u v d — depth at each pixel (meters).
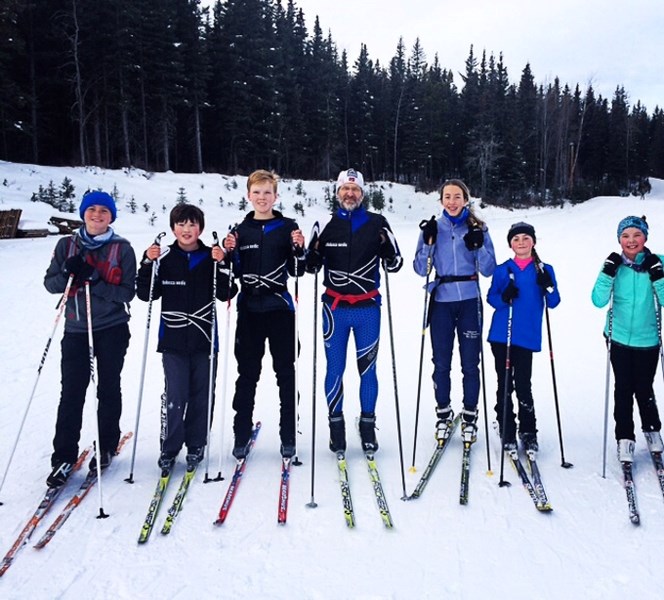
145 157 29.89
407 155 43.69
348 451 3.72
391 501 3.05
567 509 2.92
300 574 2.43
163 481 3.20
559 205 38.44
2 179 20.73
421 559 2.53
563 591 2.29
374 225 3.48
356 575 2.42
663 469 3.20
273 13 40.69
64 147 30.88
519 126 46.25
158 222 19.52
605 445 3.32
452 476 3.34
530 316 3.52
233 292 3.39
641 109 68.19
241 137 33.88
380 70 52.88
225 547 2.64
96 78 28.16
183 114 34.25
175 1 31.06
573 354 5.88
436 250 3.74
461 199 3.67
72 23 27.59
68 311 3.28
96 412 3.28
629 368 3.37
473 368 3.67
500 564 2.48
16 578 2.40
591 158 53.66
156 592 2.32
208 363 3.46
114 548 2.63
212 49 34.19
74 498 3.03
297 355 3.54
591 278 9.77
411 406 4.61
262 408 4.61
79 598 2.28
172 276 3.38
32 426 4.12
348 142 44.12
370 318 3.48
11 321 7.16
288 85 37.94
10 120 25.73
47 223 15.51
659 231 13.41
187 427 3.51
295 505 3.02
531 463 3.35
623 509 2.91
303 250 3.34
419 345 6.58
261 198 3.44
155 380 5.37
